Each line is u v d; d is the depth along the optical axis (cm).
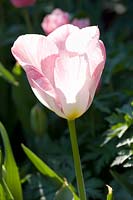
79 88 56
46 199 78
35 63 57
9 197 65
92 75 56
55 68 55
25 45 56
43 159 85
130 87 94
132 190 74
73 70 55
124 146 76
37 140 88
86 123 88
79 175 60
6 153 66
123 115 74
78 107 57
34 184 79
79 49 56
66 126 97
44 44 55
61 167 82
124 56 94
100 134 84
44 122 87
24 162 89
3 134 66
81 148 86
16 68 95
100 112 89
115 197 76
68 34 57
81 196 61
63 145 86
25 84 96
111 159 80
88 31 56
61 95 56
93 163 82
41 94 57
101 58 56
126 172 77
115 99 90
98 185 78
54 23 90
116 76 97
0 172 65
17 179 67
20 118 97
